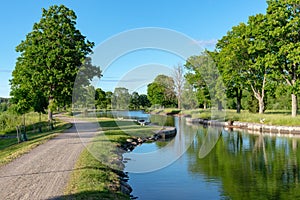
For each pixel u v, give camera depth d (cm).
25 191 877
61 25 3147
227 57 3747
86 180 995
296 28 2978
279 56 3120
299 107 5116
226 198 1104
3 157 1398
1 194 851
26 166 1195
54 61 2978
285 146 2142
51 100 3019
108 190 952
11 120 3169
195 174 1407
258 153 1912
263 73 3625
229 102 5556
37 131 2742
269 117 3316
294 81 3188
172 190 1186
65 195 843
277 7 3127
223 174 1422
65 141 1872
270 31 3094
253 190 1190
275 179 1331
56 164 1227
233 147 2153
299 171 1462
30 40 3197
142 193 1142
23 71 3023
